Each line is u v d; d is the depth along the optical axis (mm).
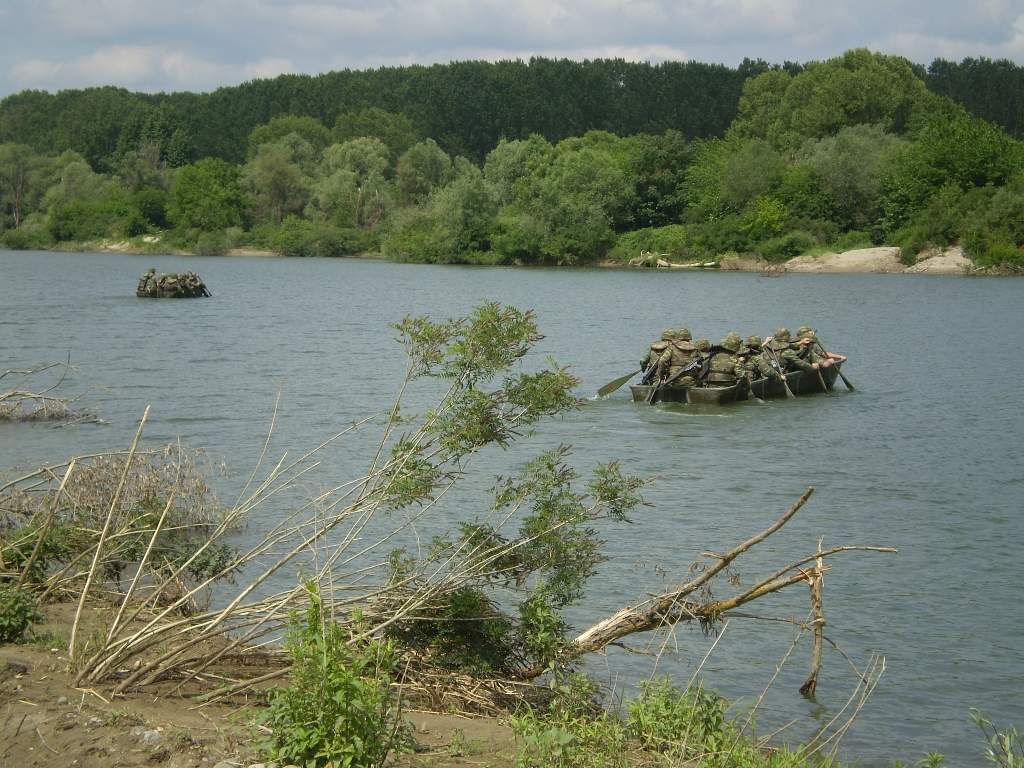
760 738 7117
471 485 14586
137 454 10555
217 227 123000
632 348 34219
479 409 7723
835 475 15953
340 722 5336
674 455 17484
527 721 6543
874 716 7898
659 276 79250
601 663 8734
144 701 6340
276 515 12836
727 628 9617
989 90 161375
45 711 5832
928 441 18906
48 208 134500
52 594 8430
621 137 160250
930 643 9305
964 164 81438
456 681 7363
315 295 59344
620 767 6105
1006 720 7855
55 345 33188
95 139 167250
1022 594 10555
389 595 7707
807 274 79375
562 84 165375
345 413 21172
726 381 23469
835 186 87312
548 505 7934
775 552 11820
